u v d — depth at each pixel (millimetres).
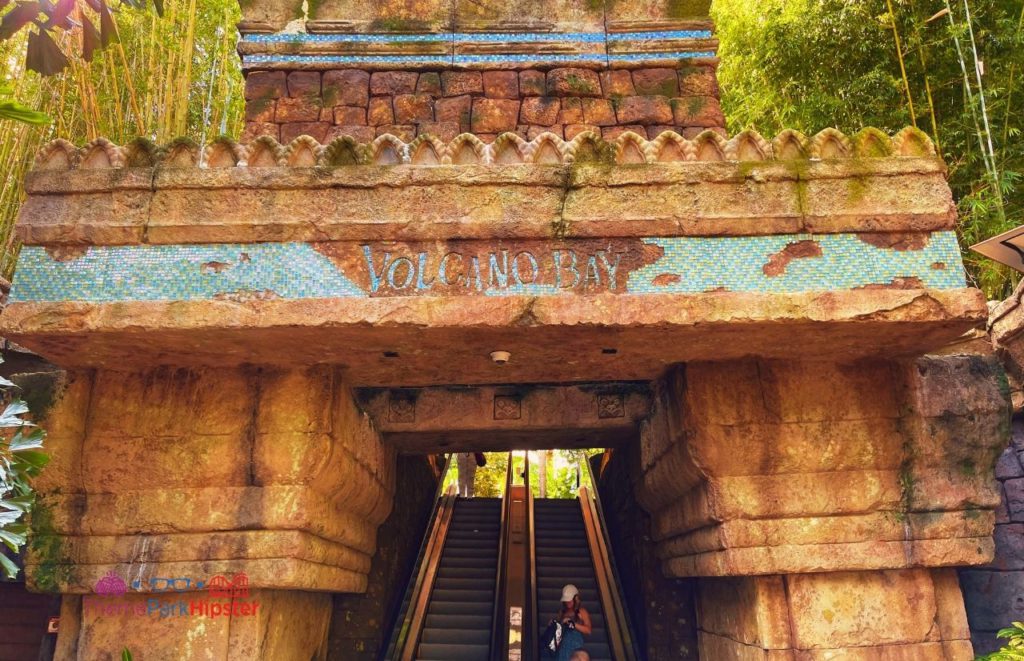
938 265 3938
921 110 7609
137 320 3738
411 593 8438
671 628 7367
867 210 3977
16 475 3006
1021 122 7359
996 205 6703
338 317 3766
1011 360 5359
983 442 4609
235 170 3947
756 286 3883
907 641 4445
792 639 4477
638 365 4793
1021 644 4258
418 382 5152
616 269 3906
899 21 7852
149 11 7180
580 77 5363
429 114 5250
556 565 9430
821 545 4473
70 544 4352
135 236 3881
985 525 4531
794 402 4570
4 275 6281
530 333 3963
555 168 3979
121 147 4023
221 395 4480
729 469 4547
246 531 4363
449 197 3939
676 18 5461
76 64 6266
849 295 3850
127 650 3926
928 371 4668
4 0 3143
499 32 5406
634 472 6668
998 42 7258
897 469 4578
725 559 4590
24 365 5711
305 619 5480
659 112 5285
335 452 4617
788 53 8211
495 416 5801
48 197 3924
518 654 6344
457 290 3854
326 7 5426
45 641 5809
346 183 3930
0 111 2814
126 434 4406
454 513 10930
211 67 8484
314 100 5258
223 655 4297
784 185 4004
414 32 5391
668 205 3961
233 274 3852
